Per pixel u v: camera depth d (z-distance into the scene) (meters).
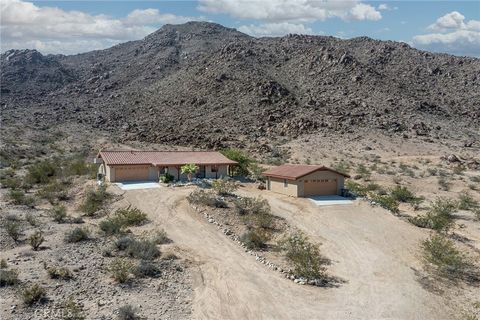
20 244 31.62
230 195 46.12
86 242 32.16
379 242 35.44
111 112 137.75
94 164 63.00
